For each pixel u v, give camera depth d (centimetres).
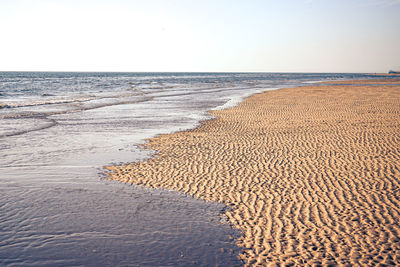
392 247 509
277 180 803
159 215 628
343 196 698
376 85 5122
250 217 617
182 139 1292
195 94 3703
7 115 2008
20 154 1064
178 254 500
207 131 1456
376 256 486
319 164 914
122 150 1126
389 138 1158
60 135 1399
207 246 523
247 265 472
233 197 709
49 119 1870
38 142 1255
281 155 1016
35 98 3228
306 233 554
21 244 512
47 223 584
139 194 730
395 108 1975
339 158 960
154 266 470
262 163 941
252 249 512
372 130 1305
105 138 1336
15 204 661
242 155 1028
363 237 538
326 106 2195
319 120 1623
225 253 504
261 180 806
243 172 868
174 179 825
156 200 698
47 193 725
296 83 6469
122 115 2039
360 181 778
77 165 945
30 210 634
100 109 2356
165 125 1650
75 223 586
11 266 456
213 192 738
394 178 786
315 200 683
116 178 834
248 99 2903
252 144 1166
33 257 480
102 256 489
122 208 655
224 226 587
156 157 1030
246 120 1731
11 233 545
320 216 612
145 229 574
